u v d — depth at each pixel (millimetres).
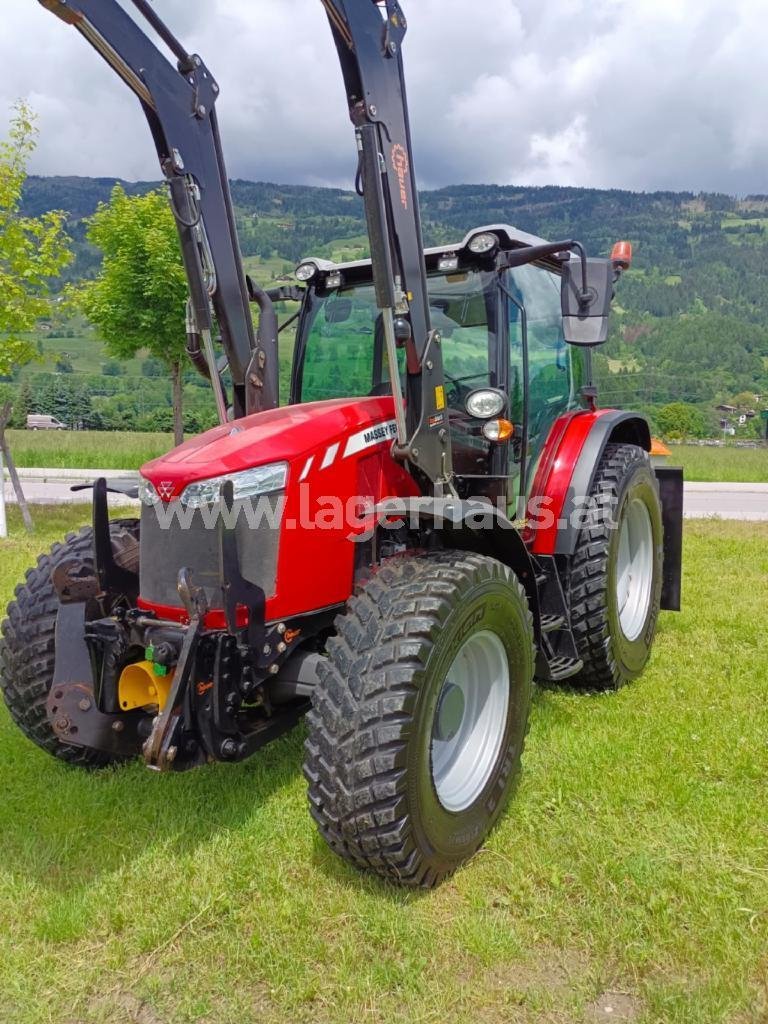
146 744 2531
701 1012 2148
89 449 21016
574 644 3990
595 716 3949
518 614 3088
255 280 3871
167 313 10945
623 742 3613
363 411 3250
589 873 2703
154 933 2449
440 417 3299
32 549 8125
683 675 4523
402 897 2631
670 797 3158
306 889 2664
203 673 2645
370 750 2479
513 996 2229
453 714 2891
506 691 3086
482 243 3477
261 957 2355
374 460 3215
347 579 3125
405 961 2348
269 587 2828
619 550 4414
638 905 2564
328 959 2369
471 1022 2154
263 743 2869
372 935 2443
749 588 6523
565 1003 2211
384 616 2660
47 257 8844
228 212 3451
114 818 3105
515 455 3846
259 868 2766
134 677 2826
